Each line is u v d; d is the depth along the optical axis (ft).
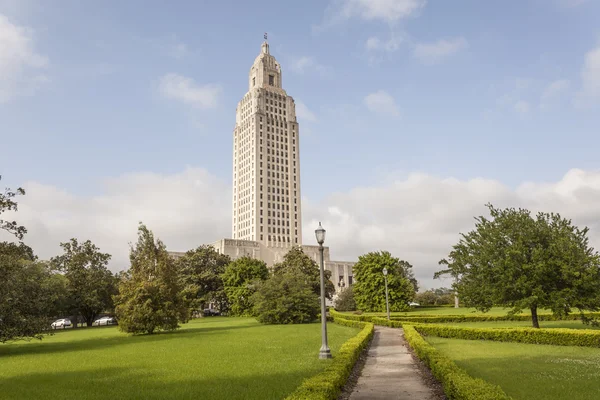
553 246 105.09
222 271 317.01
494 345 89.56
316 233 76.89
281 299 182.19
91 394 48.67
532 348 84.28
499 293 110.73
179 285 154.30
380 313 217.56
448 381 43.09
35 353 93.40
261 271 283.38
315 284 284.82
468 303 120.78
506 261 107.86
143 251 151.64
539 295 104.53
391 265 233.96
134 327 139.54
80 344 114.11
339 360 56.18
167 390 49.88
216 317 289.53
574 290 101.60
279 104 607.37
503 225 114.93
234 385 51.67
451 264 123.85
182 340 114.32
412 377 57.77
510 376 54.60
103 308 253.44
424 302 357.41
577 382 50.70
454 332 104.63
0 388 52.90
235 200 610.65
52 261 248.93
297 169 600.39
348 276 565.12
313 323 184.85
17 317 95.35
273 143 587.68
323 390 38.01
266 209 558.56
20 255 102.78
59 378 59.62
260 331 139.54
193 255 317.22
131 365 70.08
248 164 585.22
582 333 87.04
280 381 53.42
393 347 91.30
